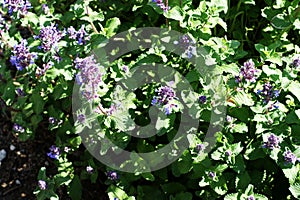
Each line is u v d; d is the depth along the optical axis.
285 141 0.94
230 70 0.95
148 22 1.06
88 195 1.08
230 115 0.97
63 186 1.08
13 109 1.11
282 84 0.93
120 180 1.00
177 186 1.01
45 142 1.14
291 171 0.92
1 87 1.09
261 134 0.95
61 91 1.02
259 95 0.94
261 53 0.96
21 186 1.11
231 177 0.96
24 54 0.99
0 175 1.12
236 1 1.10
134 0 1.04
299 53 0.98
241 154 0.98
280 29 1.02
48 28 0.96
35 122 1.07
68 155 1.08
